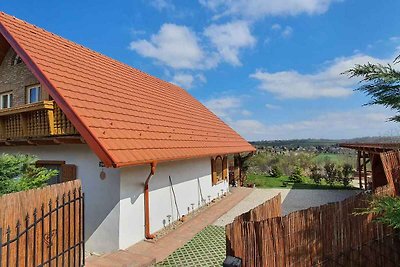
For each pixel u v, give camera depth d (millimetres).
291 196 18328
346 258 5848
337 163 26500
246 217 5934
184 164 12914
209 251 8586
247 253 5090
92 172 8977
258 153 31578
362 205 6082
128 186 8812
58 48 11578
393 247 6293
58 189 5141
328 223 5730
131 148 8711
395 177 7035
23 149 11102
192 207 13484
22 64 11656
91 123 8375
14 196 4242
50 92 8758
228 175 20203
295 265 5414
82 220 5863
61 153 9789
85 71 11344
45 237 4805
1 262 3900
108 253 8039
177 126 13719
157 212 10406
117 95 11555
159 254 8203
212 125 19406
